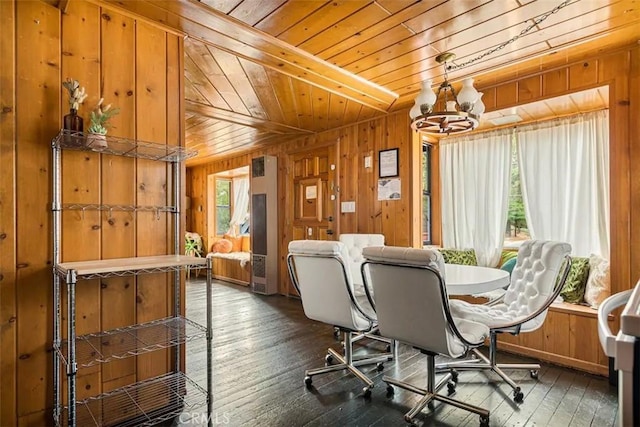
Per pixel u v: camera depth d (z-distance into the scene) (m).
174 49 2.25
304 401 2.22
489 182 4.00
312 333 3.53
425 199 4.45
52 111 1.80
